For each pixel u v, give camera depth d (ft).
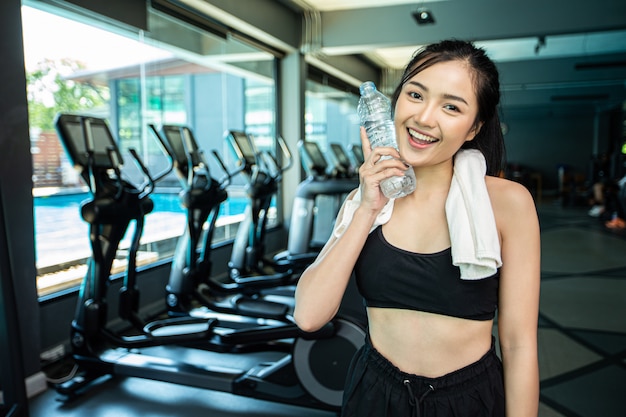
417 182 2.94
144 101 15.61
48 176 12.08
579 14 17.75
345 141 30.91
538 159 58.34
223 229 18.56
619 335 11.32
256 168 14.03
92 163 8.47
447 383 2.78
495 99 2.76
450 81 2.57
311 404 7.71
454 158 2.93
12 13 8.45
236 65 19.08
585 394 8.52
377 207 2.83
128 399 8.59
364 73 29.48
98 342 9.18
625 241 23.58
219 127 19.45
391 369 2.91
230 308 11.48
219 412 8.15
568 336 11.28
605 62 26.03
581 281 16.28
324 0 19.12
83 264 12.31
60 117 8.46
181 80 17.20
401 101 2.74
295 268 15.14
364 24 19.85
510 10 18.47
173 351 10.77
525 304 2.74
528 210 2.73
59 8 11.16
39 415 8.05
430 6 19.24
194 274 11.68
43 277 11.08
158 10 13.52
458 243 2.59
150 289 13.29
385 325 2.97
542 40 19.95
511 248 2.75
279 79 21.04
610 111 51.96
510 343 2.80
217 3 14.85
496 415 2.81
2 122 8.31
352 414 3.06
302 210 15.58
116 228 9.00
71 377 9.37
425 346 2.84
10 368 6.82
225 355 10.58
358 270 3.01
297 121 21.03
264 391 7.97
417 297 2.79
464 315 2.73
